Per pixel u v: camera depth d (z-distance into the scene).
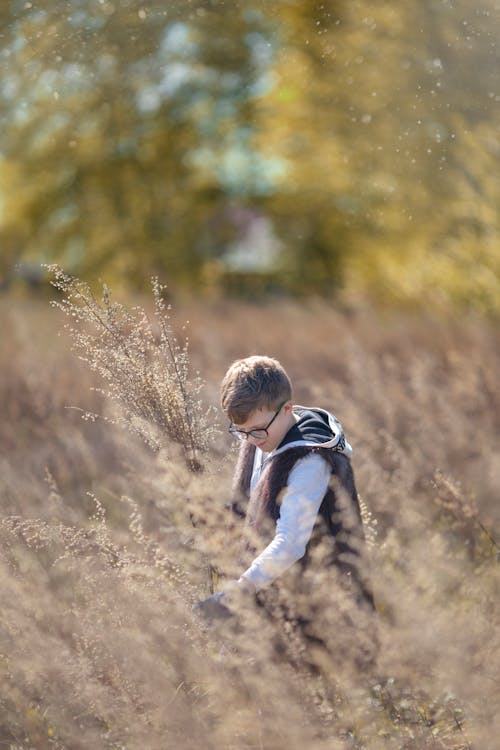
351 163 15.96
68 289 3.72
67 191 27.67
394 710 3.26
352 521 3.33
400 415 6.45
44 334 10.12
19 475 5.37
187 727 2.97
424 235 14.79
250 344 10.44
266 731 2.93
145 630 3.22
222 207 29.28
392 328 10.85
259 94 22.52
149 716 3.06
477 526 4.55
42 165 26.41
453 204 13.71
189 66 20.53
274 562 3.20
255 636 3.11
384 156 14.23
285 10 16.59
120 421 3.81
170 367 3.74
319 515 3.36
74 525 4.37
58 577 3.79
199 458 3.71
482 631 3.24
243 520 3.54
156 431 3.70
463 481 5.30
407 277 15.42
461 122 12.44
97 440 6.30
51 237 28.50
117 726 3.06
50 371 7.98
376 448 5.87
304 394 8.22
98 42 17.12
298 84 17.53
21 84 18.80
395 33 12.69
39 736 3.11
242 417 3.33
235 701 3.06
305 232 26.97
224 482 3.74
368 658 3.23
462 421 6.01
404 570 3.74
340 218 25.27
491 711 2.99
